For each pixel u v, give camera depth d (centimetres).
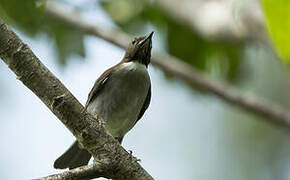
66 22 1267
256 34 1102
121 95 1103
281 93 1438
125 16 1269
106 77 1102
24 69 666
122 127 1120
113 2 1278
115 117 1102
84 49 1290
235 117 1477
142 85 1127
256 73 1458
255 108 1226
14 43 656
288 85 1436
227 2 1181
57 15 1260
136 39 1194
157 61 1266
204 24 1192
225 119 1494
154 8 1280
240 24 1127
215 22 1175
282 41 670
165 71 1280
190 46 1332
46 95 681
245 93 1345
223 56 1345
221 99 1252
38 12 995
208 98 1451
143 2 1271
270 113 1219
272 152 1412
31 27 1064
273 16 659
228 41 1173
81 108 694
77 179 690
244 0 1115
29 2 980
